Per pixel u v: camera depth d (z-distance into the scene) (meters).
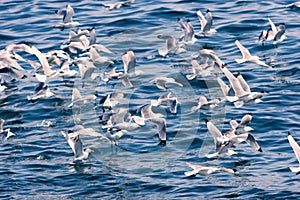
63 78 32.75
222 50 34.94
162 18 38.53
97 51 31.81
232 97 27.11
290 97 30.27
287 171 25.03
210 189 24.23
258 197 23.62
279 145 26.78
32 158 26.59
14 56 31.20
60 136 28.19
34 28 38.19
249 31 36.78
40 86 30.19
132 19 38.38
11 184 24.80
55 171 25.69
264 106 29.70
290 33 36.25
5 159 26.52
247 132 26.50
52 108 30.28
